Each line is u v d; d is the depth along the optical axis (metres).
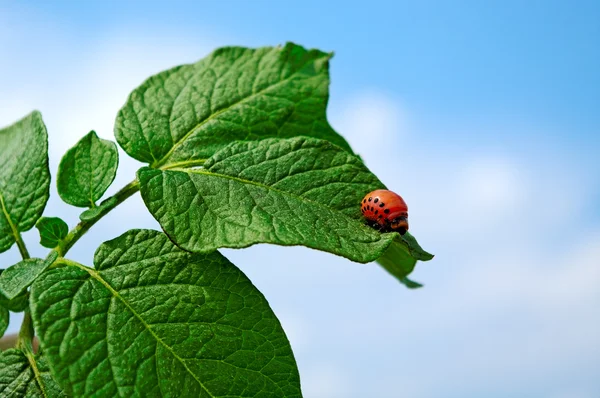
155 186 0.25
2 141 0.28
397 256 0.28
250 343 0.25
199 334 0.25
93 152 0.27
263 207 0.25
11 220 0.26
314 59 0.29
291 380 0.25
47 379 0.25
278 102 0.29
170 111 0.28
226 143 0.28
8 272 0.25
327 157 0.26
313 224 0.25
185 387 0.24
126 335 0.24
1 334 0.26
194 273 0.25
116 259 0.25
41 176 0.27
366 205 0.25
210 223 0.25
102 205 0.26
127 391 0.24
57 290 0.24
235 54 0.29
